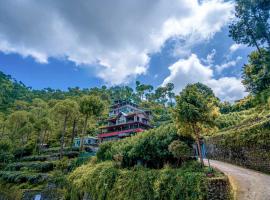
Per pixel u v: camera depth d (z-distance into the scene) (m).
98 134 55.72
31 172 32.44
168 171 14.71
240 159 20.39
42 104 82.44
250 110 34.88
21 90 124.19
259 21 17.67
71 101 42.94
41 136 49.50
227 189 11.89
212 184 11.87
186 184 12.73
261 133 18.11
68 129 55.22
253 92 18.41
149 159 18.88
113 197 17.02
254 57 18.19
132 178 16.55
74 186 22.97
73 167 29.67
